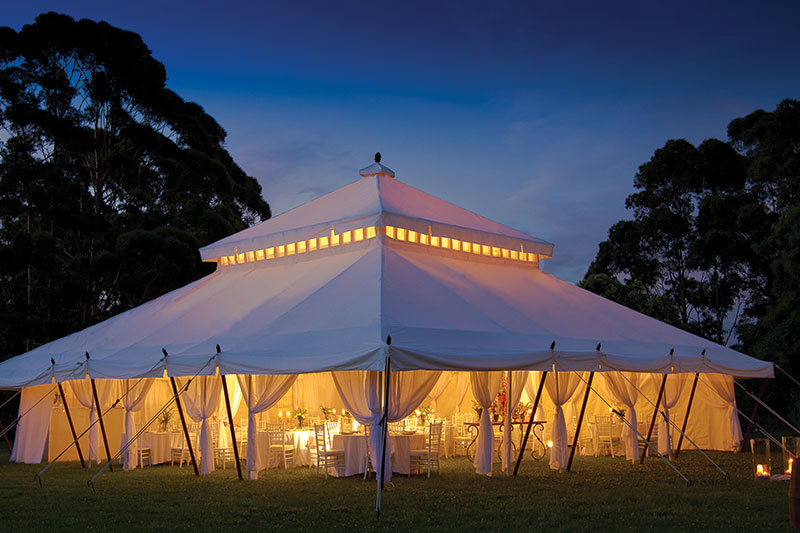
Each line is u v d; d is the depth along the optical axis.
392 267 13.45
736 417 17.17
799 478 8.65
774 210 34.03
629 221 37.81
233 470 14.24
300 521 9.12
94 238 28.80
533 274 17.42
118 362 13.29
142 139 29.97
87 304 27.81
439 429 13.27
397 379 11.88
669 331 15.66
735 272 36.03
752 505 10.16
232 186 33.66
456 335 11.49
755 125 35.59
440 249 15.88
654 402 16.91
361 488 11.73
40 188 26.08
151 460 15.26
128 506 10.37
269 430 15.05
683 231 36.19
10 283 28.19
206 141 34.34
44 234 26.11
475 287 14.34
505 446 13.45
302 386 17.98
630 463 15.13
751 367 15.11
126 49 30.12
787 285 25.11
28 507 10.39
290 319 12.27
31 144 27.73
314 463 14.70
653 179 37.41
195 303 15.59
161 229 26.97
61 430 16.78
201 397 13.85
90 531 8.71
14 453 16.59
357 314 11.55
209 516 9.54
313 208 17.27
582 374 16.78
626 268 37.94
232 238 17.45
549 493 11.18
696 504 10.27
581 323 14.30
